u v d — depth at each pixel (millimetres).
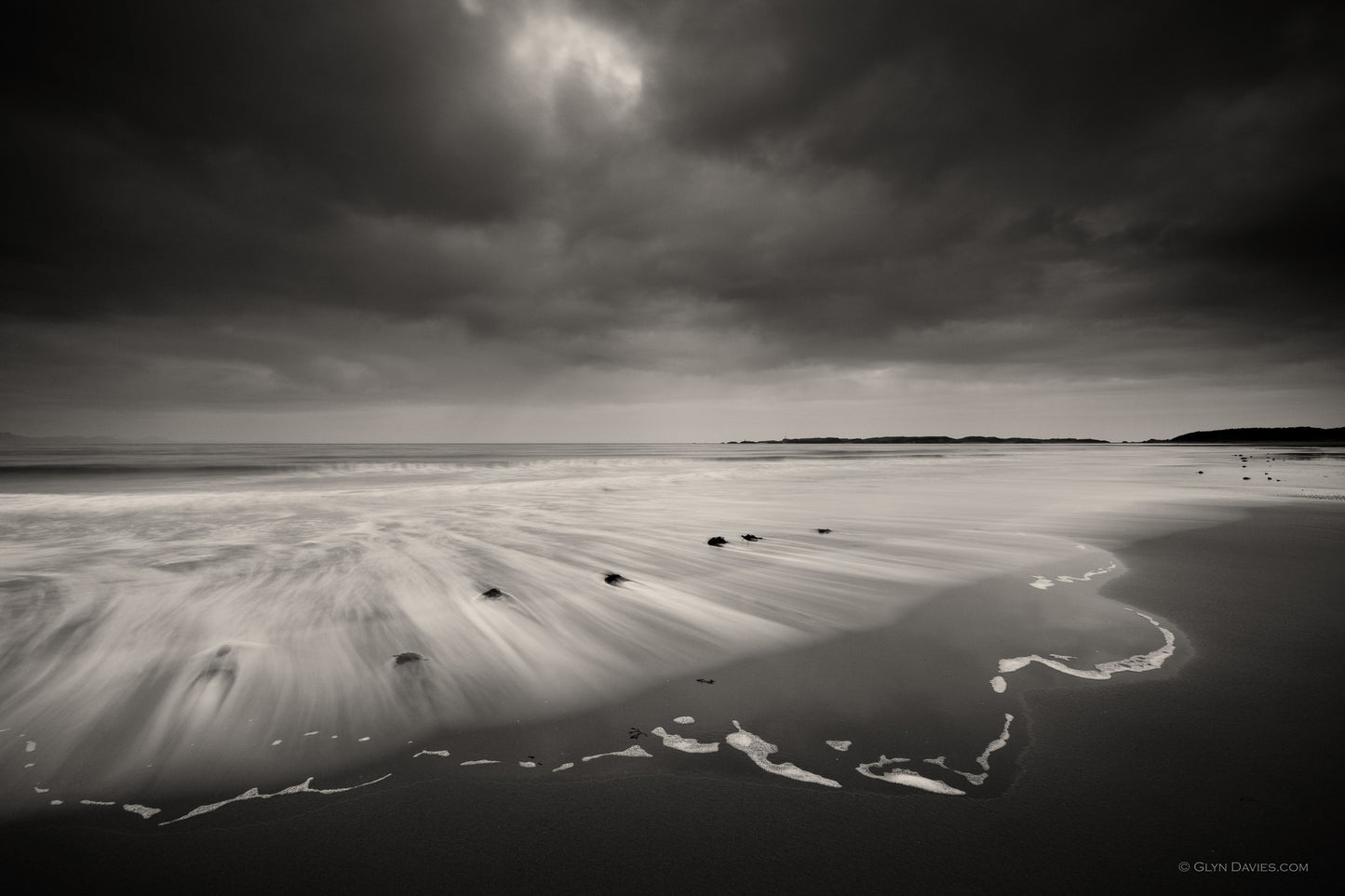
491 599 7117
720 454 76750
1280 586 7926
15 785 3498
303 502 16875
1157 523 13344
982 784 3514
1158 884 2693
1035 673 5121
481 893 2723
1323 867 2777
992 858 2895
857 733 4133
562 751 3932
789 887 2742
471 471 33031
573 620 6488
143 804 3363
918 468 37531
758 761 3801
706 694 4750
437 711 4441
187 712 4379
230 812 3299
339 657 5375
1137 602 7211
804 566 9117
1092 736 4035
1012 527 12867
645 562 9312
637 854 2971
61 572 8359
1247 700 4551
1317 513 14828
